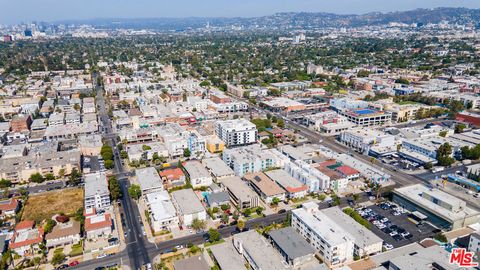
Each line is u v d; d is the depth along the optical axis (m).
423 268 143.12
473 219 189.25
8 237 180.25
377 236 170.12
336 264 159.12
